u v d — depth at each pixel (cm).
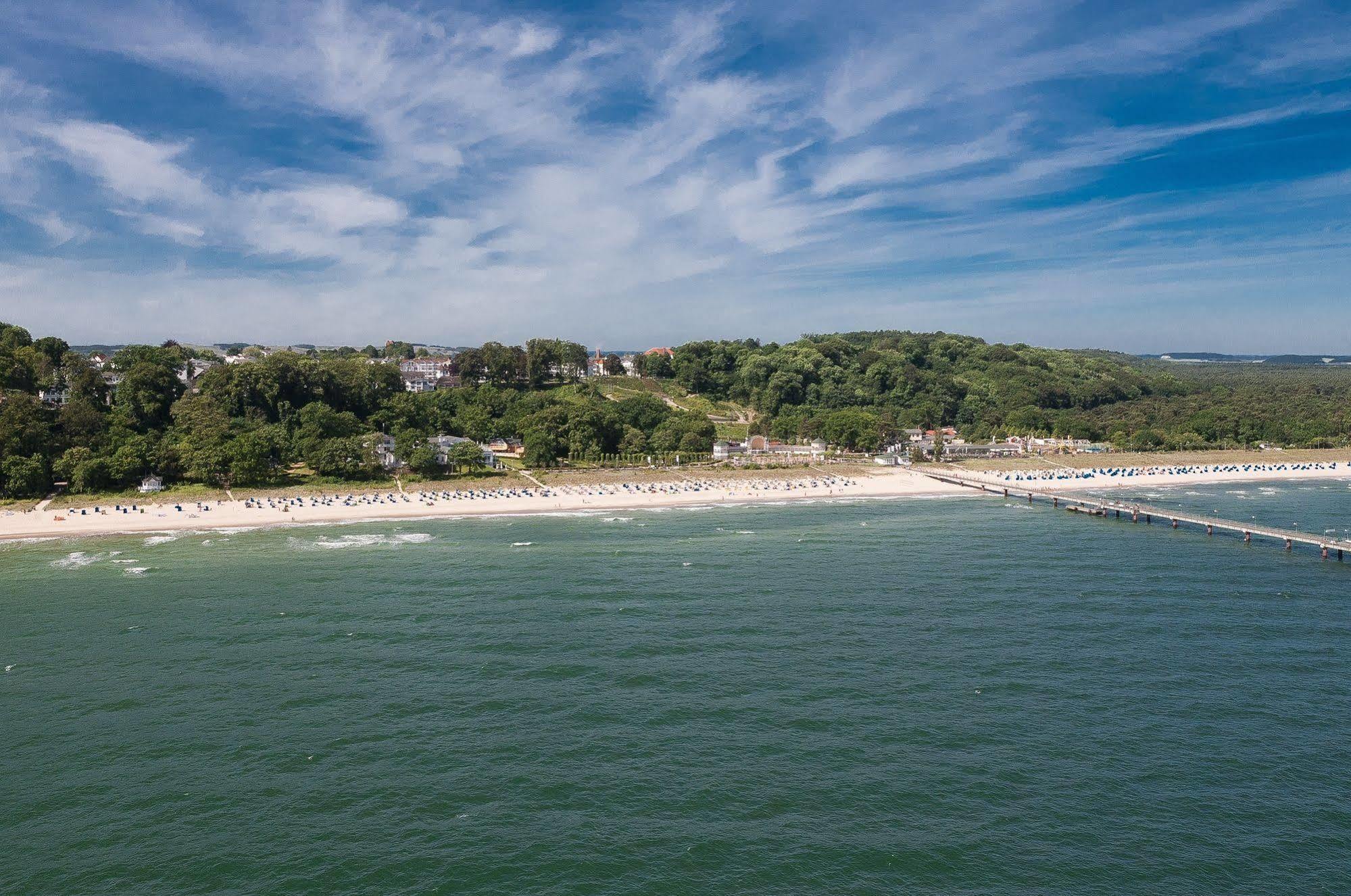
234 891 4634
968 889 4622
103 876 4769
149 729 6469
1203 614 9269
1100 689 7175
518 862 4850
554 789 5597
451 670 7606
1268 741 6253
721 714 6675
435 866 4819
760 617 9125
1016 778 5728
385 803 5441
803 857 4881
